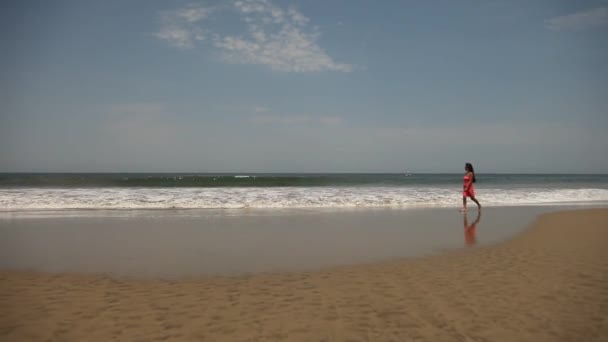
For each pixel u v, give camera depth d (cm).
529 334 374
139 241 863
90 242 848
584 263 657
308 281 555
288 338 363
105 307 446
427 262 673
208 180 3609
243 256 722
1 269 620
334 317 416
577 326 392
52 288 521
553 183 4141
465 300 469
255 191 2117
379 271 612
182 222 1146
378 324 396
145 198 1688
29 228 1018
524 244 837
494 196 2105
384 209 1538
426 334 373
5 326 390
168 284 541
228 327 389
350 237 926
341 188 2495
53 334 372
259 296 487
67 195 1705
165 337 365
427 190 2394
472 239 901
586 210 1495
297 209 1510
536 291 502
